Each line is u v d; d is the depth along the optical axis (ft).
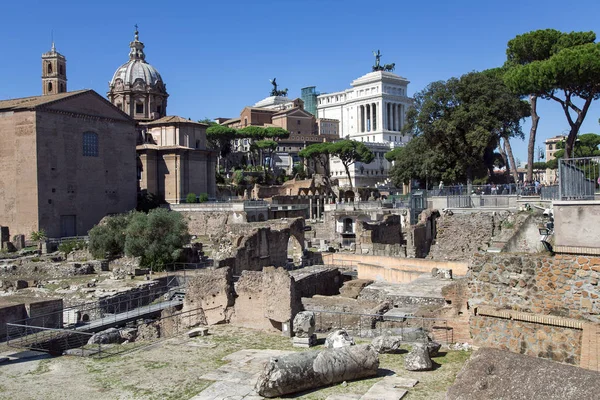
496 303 59.21
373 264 139.64
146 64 435.12
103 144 309.63
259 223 183.11
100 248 192.34
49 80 406.21
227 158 510.99
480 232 150.10
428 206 185.98
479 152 217.97
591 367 50.78
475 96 219.61
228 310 87.86
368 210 260.62
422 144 260.21
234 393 55.11
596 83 156.76
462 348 64.59
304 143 570.05
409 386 53.47
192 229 318.45
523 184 183.42
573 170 57.36
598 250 52.49
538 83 161.79
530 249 69.46
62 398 56.34
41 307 100.01
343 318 86.38
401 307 92.73
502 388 35.68
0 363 70.28
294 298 82.02
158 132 378.32
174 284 157.07
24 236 245.24
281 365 53.21
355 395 52.06
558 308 54.95
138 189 356.18
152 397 55.57
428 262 131.13
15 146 272.92
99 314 127.44
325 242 221.66
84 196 296.51
